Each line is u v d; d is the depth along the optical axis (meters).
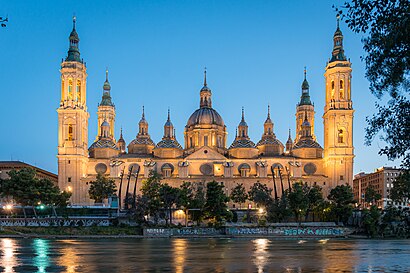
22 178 140.62
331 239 129.38
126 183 193.25
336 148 192.75
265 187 178.38
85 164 197.25
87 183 191.12
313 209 159.62
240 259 73.69
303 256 79.06
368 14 26.55
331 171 192.50
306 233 140.38
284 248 95.56
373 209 133.50
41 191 140.75
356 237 133.88
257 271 60.81
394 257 78.00
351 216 149.75
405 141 27.31
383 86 27.42
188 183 169.62
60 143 191.50
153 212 144.25
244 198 177.88
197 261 70.94
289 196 155.88
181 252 84.81
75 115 192.75
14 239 119.94
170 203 145.25
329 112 194.62
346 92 196.75
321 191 180.25
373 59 27.42
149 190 153.75
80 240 118.94
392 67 26.75
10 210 145.12
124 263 67.81
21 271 59.25
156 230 136.00
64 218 141.12
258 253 83.81
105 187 173.62
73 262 68.50
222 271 60.72
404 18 25.34
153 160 197.75
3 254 79.00
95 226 140.00
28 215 145.75
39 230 132.50
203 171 197.12
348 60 199.38
